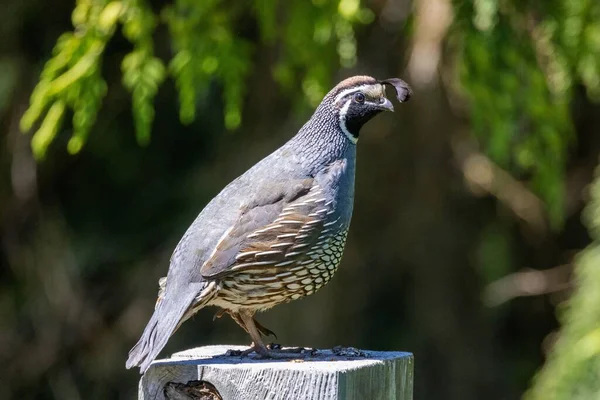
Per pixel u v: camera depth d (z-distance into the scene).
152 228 14.77
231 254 6.94
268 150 12.71
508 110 10.22
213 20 10.21
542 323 15.19
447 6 10.24
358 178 13.29
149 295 14.19
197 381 6.11
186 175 14.53
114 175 14.92
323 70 10.44
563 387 9.77
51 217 14.59
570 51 10.22
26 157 14.02
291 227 7.04
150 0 12.60
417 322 14.27
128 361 6.46
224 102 13.68
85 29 9.93
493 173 12.97
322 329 13.23
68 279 14.45
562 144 11.33
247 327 7.10
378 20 12.49
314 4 10.11
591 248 10.23
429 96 11.98
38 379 14.59
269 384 5.93
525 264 14.55
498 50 10.12
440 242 14.03
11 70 13.57
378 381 6.09
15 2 13.63
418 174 13.31
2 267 14.90
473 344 14.45
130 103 14.06
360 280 14.03
